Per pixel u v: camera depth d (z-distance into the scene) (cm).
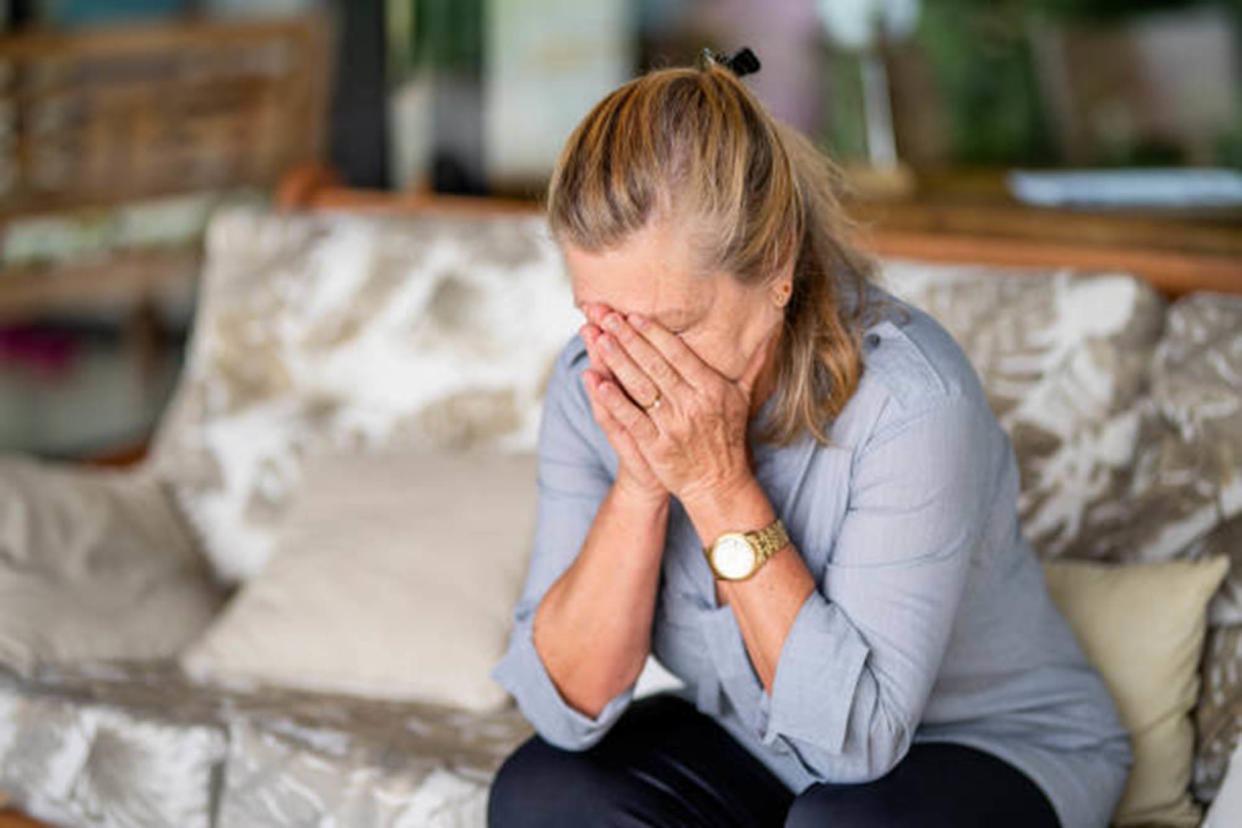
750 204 121
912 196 456
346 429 249
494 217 266
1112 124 560
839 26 517
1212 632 172
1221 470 180
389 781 175
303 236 260
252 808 183
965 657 146
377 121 389
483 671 201
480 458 231
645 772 146
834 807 134
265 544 242
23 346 504
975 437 135
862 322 137
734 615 139
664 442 128
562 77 415
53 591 217
